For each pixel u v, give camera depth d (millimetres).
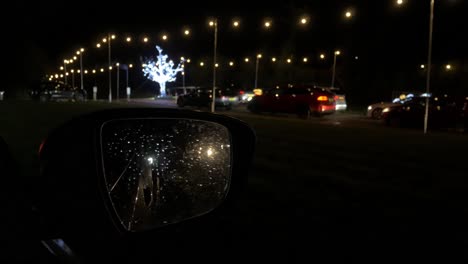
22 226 1591
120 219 1848
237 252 3480
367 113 22234
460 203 5277
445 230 4270
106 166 1826
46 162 1772
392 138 12266
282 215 4566
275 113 24516
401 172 7129
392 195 5582
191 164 2215
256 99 23594
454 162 8227
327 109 21203
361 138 12023
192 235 3613
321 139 11508
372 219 4559
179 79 54875
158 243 3070
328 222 4402
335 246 3770
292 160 8078
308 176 6625
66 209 1720
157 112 2064
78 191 1742
